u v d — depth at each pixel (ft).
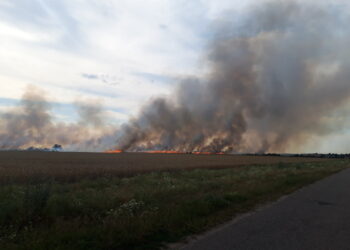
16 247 14.23
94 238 15.85
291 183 48.21
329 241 16.42
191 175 69.00
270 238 16.83
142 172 78.95
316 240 16.57
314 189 42.73
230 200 29.40
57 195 30.66
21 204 22.16
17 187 41.96
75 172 67.21
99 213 23.12
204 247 15.01
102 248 14.70
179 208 23.09
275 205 28.43
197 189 37.47
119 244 15.12
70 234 16.06
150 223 18.30
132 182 51.98
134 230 17.10
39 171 67.00
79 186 44.70
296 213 24.64
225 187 39.27
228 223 20.66
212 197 28.12
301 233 18.07
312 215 23.95
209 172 79.71
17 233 17.04
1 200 29.25
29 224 19.36
